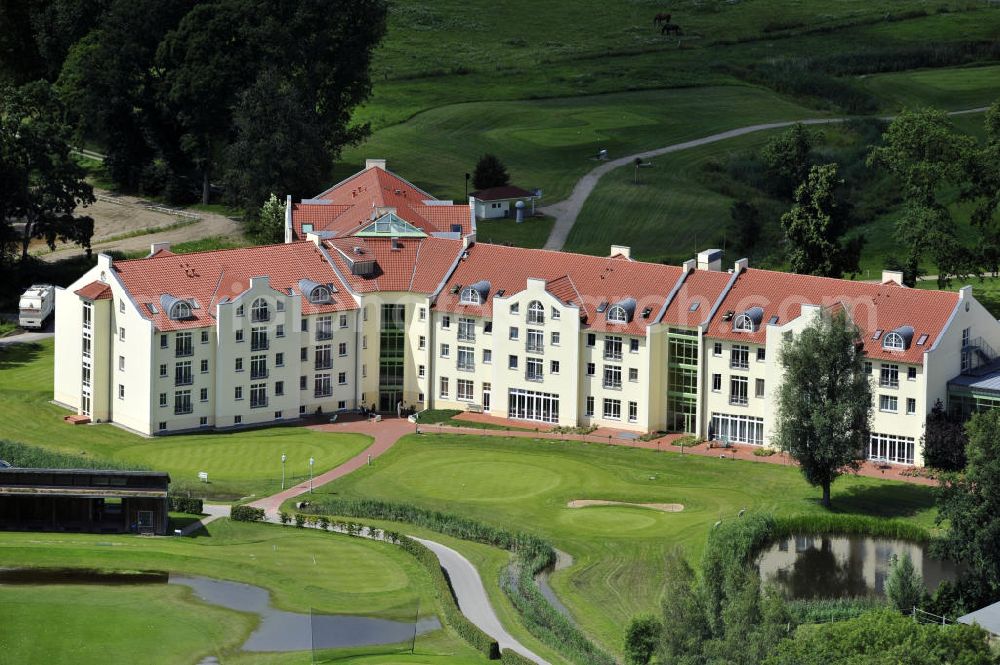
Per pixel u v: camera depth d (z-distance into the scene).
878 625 173.75
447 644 194.12
